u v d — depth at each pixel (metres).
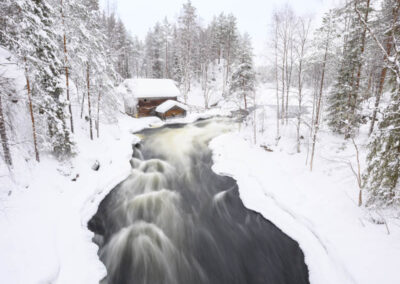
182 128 31.58
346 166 14.07
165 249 9.90
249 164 17.95
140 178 16.47
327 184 13.09
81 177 14.13
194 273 8.73
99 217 11.76
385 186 9.05
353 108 16.69
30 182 11.05
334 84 17.84
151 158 20.66
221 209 12.96
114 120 24.09
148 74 58.59
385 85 10.20
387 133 8.41
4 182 9.90
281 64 20.91
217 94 48.62
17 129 12.74
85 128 20.78
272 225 11.10
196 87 52.00
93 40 16.58
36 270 7.29
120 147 21.27
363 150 14.97
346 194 11.62
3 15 9.64
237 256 9.55
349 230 9.34
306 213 11.03
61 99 14.02
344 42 15.88
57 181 12.48
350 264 7.81
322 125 18.97
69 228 9.95
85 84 17.98
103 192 13.70
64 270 7.82
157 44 51.34
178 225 11.57
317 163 15.70
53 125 13.58
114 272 8.59
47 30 12.74
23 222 8.98
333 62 16.17
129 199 13.73
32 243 8.28
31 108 11.72
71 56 15.91
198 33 50.53
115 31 38.97
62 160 13.98
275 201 12.69
